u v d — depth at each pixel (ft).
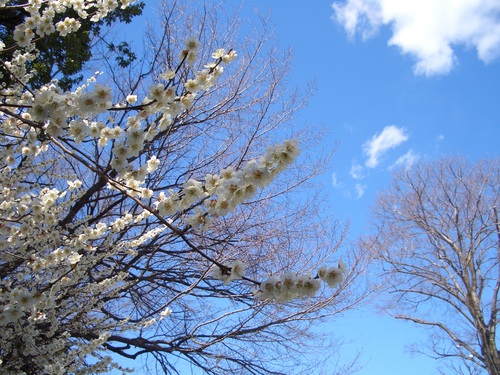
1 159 13.56
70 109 8.30
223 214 8.29
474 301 44.21
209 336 22.65
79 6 12.30
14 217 14.14
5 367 13.58
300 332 23.34
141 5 27.63
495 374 40.11
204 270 23.53
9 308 9.85
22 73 13.20
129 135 9.01
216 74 9.36
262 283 8.24
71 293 15.30
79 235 13.56
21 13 23.53
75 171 22.54
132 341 21.17
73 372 13.62
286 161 8.04
